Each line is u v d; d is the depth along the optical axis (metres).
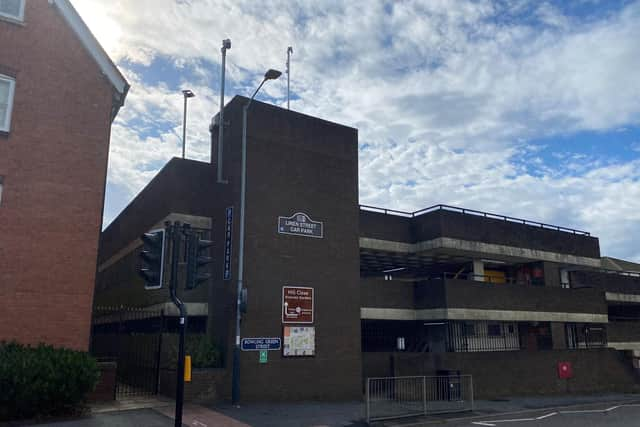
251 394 16.83
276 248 18.41
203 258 10.40
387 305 22.66
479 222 25.41
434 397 17.39
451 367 21.72
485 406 18.89
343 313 19.53
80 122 15.66
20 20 15.32
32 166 14.78
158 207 20.78
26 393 11.84
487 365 22.70
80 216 15.17
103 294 29.94
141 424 12.30
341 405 17.39
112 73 16.34
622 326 32.06
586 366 26.52
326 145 20.48
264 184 18.59
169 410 14.22
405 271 30.59
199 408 15.06
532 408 19.16
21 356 12.28
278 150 19.17
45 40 15.59
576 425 15.61
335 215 20.16
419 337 24.75
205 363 16.77
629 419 17.17
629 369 28.44
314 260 19.23
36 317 14.21
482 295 23.72
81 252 15.02
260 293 17.73
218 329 17.97
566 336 28.73
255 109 18.97
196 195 19.53
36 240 14.52
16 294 14.07
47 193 14.85
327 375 18.58
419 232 24.84
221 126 19.47
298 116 19.95
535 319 25.59
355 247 20.50
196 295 18.62
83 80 15.95
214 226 19.41
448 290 22.50
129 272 24.23
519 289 25.39
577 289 28.16
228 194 18.81
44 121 15.15
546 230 28.58
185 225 10.59
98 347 23.23
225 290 17.89
